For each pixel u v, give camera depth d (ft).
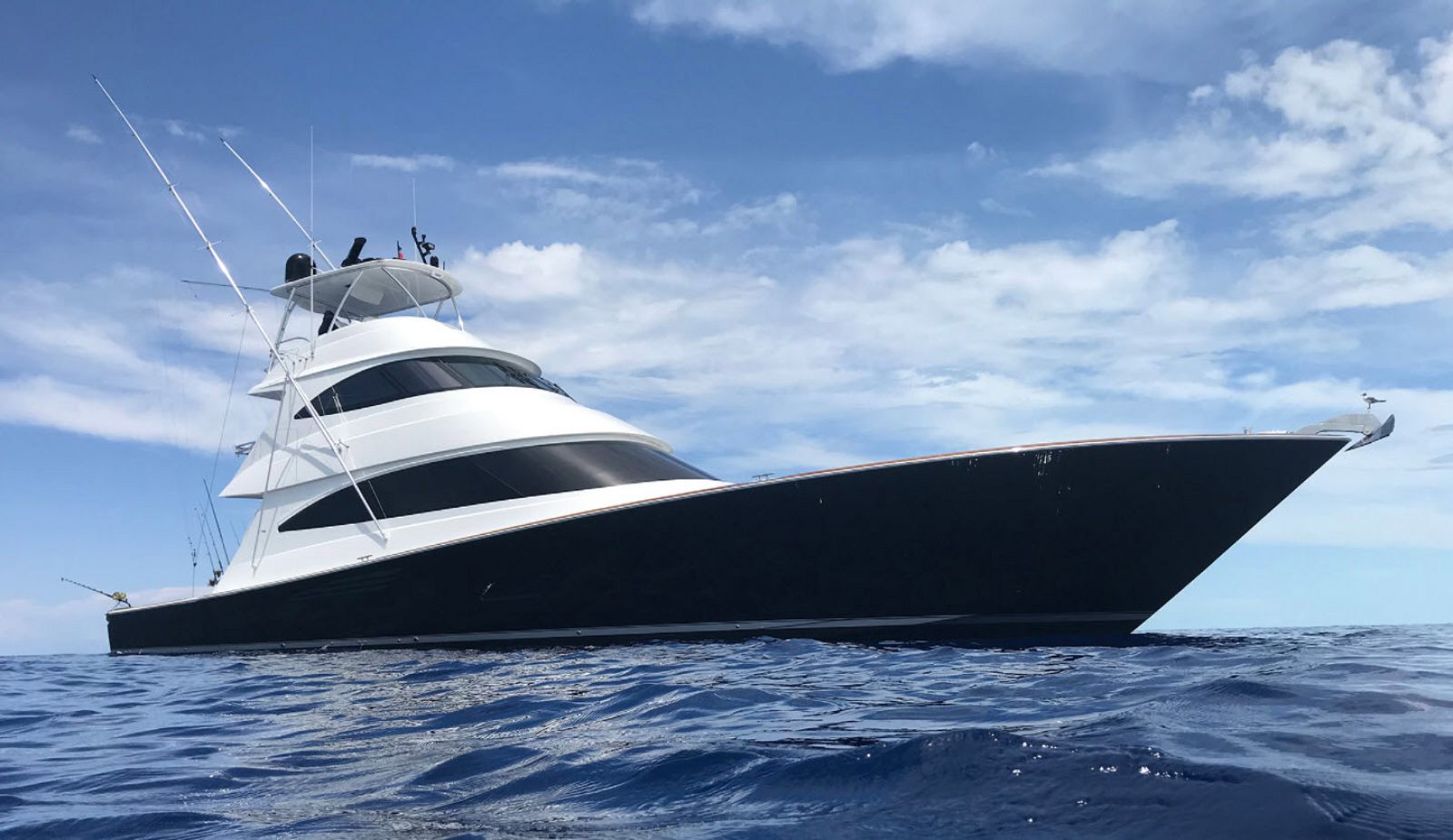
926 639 37.52
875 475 36.11
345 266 54.80
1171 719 13.50
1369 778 9.68
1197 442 34.73
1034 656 28.12
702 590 38.70
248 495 49.47
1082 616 37.19
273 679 32.96
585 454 45.24
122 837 11.51
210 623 47.75
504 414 45.98
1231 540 36.19
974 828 9.11
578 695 22.63
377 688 28.22
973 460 35.40
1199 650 26.71
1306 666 19.80
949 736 12.35
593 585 39.73
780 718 17.16
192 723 22.95
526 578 40.57
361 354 50.11
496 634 41.50
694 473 46.98
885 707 17.95
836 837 9.23
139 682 34.58
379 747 17.37
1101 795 9.70
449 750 16.34
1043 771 10.59
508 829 10.64
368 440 46.98
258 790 14.07
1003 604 36.94
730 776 12.12
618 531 39.01
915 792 10.41
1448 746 11.18
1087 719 14.29
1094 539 35.88
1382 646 26.00
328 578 44.24
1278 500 35.70
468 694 24.84
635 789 12.12
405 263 52.95
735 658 31.07
